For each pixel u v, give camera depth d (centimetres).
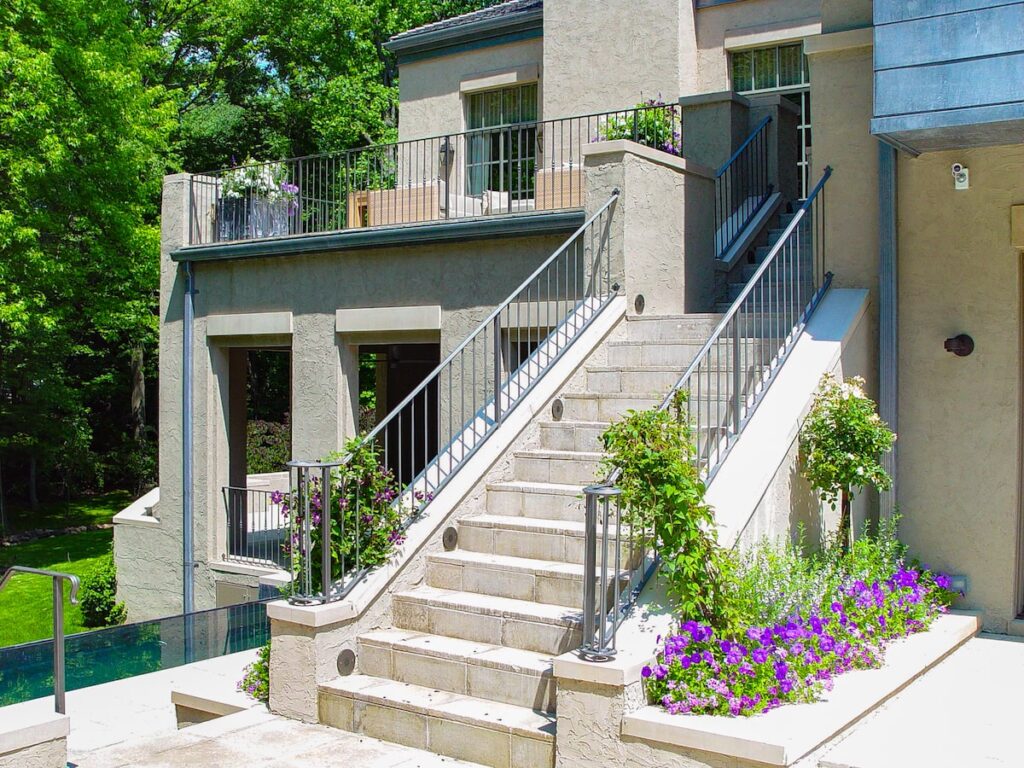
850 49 805
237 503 1300
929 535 755
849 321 750
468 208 1473
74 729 675
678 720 481
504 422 758
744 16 1320
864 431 660
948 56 652
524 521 684
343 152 1284
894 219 766
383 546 657
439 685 595
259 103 2731
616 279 876
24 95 1569
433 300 1082
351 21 2625
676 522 529
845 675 571
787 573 577
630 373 811
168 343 1320
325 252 1168
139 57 1886
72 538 2150
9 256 1644
